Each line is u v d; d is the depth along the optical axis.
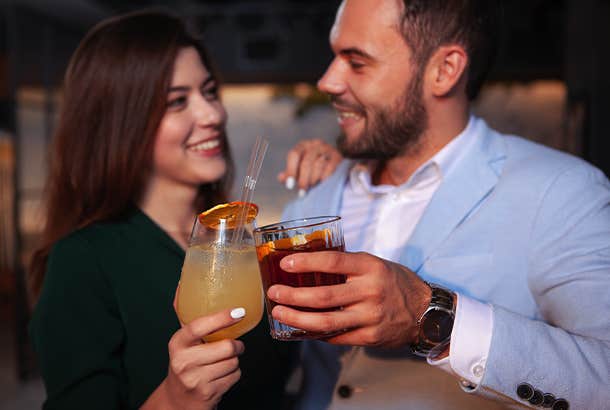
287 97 7.61
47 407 1.35
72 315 1.41
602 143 4.83
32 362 5.13
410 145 1.48
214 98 1.79
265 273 1.06
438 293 1.08
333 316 0.98
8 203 8.08
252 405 1.60
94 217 1.61
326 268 0.97
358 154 1.52
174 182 1.73
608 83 4.82
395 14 1.38
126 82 1.59
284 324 1.07
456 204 1.40
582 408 1.05
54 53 6.12
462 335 1.06
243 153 7.76
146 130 1.61
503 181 1.39
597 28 4.82
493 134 1.55
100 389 1.37
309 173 1.84
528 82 7.11
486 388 1.07
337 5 6.50
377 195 1.64
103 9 5.79
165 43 1.62
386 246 1.56
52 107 5.95
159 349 1.48
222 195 1.90
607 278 1.15
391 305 1.01
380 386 1.39
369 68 1.42
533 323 1.11
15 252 5.07
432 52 1.38
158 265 1.55
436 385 1.34
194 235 1.11
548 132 7.18
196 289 1.07
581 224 1.24
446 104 1.45
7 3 5.34
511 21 6.39
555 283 1.23
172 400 1.08
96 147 1.63
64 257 1.48
